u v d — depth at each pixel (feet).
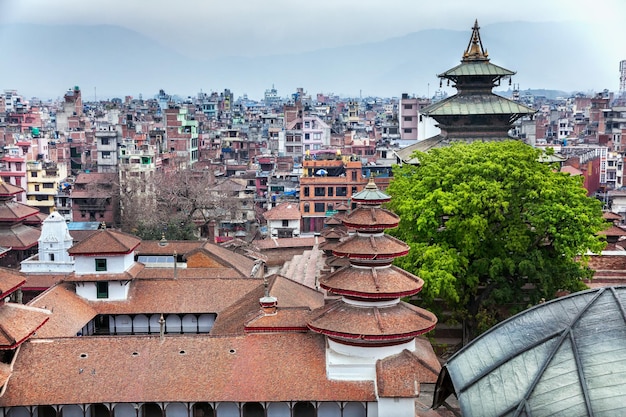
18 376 155.43
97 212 454.81
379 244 160.15
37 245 332.19
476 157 219.00
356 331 153.89
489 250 209.05
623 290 84.74
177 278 219.61
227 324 186.60
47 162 534.37
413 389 148.66
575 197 208.85
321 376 156.87
